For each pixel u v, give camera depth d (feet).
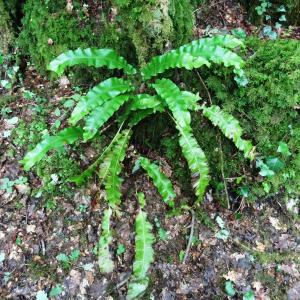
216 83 3.46
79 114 2.99
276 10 4.08
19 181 3.45
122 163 3.63
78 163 3.56
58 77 3.97
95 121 3.01
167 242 3.42
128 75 3.43
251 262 3.41
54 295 3.03
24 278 3.07
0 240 3.21
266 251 3.47
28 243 3.22
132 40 3.39
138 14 3.25
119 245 3.31
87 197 3.46
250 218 3.63
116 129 3.67
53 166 3.52
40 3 3.67
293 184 3.67
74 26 3.64
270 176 3.60
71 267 3.17
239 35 3.78
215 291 3.25
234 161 3.67
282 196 3.69
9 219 3.31
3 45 4.00
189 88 3.55
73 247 3.26
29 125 3.71
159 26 3.26
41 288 3.05
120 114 3.54
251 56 3.48
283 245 3.52
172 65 3.14
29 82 4.00
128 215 3.45
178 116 2.96
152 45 3.38
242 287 3.28
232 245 3.49
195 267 3.34
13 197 3.39
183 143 3.26
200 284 3.26
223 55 3.11
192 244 3.44
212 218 3.60
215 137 3.61
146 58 3.43
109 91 3.11
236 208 3.67
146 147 3.76
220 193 3.68
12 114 3.78
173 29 3.35
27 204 3.39
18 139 3.64
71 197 3.45
